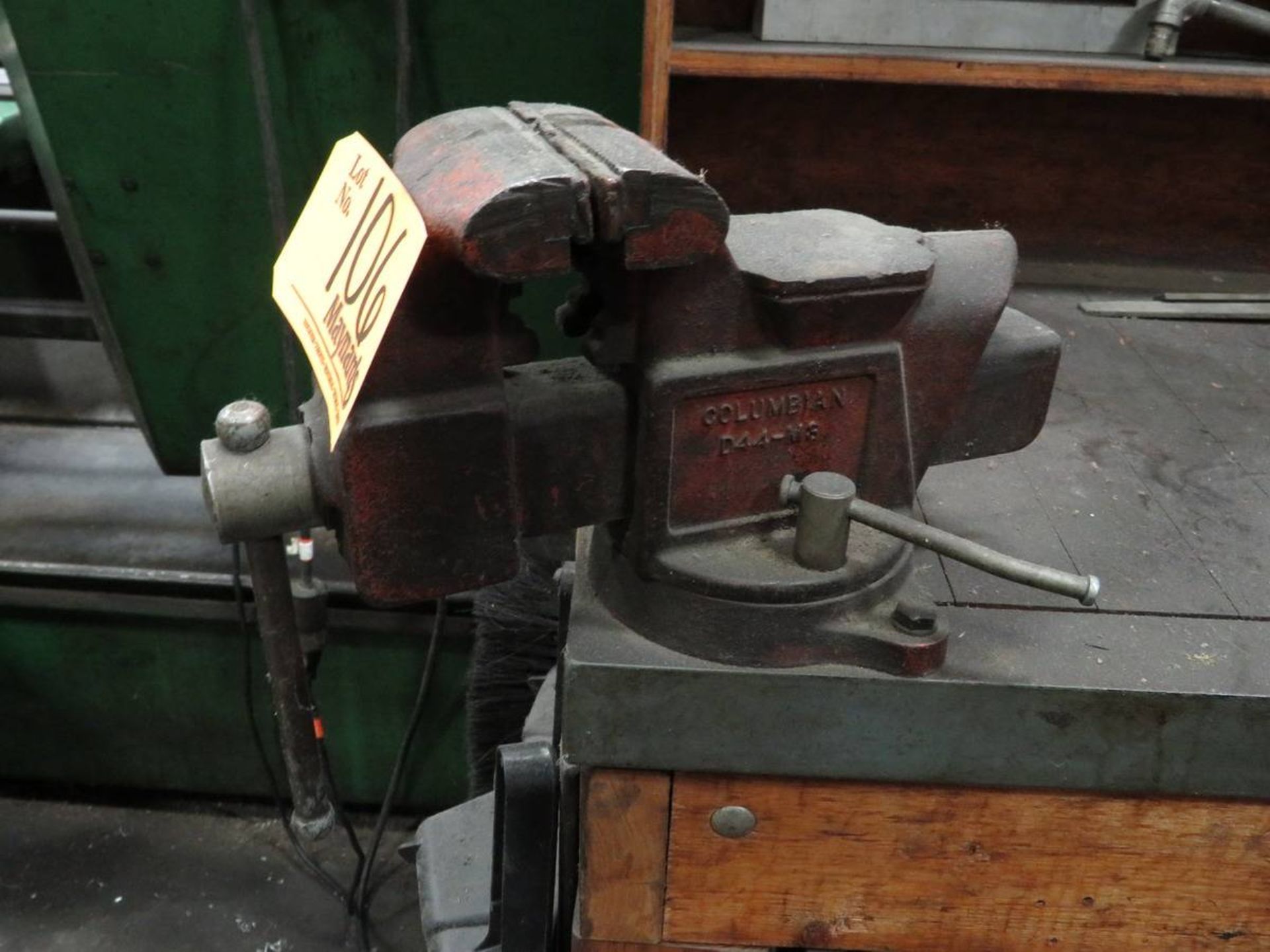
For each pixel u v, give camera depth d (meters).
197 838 1.60
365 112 1.12
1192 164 1.40
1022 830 0.67
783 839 0.68
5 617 1.44
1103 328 1.20
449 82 1.11
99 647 1.46
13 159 1.44
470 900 0.92
